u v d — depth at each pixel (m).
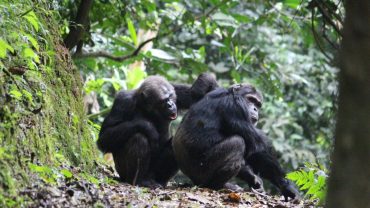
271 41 27.22
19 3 10.27
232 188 13.12
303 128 26.12
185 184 13.26
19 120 8.32
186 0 18.59
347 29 4.59
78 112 11.55
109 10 16.31
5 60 8.85
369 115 4.50
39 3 11.52
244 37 26.12
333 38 18.48
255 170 12.80
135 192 9.44
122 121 12.80
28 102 8.93
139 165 12.43
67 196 7.74
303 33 18.66
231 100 12.92
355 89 4.55
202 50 19.31
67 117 10.71
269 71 20.92
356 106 4.54
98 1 16.12
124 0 16.48
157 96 12.78
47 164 8.84
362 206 4.53
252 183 13.71
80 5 14.37
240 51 20.91
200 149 12.55
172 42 25.09
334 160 4.66
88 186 8.49
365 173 4.52
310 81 26.14
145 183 12.46
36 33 10.62
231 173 12.45
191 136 12.62
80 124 11.48
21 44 9.32
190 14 18.19
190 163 12.70
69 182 8.44
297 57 26.52
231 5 18.48
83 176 9.10
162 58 18.12
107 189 9.29
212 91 13.30
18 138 8.08
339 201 4.59
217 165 12.49
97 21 17.55
